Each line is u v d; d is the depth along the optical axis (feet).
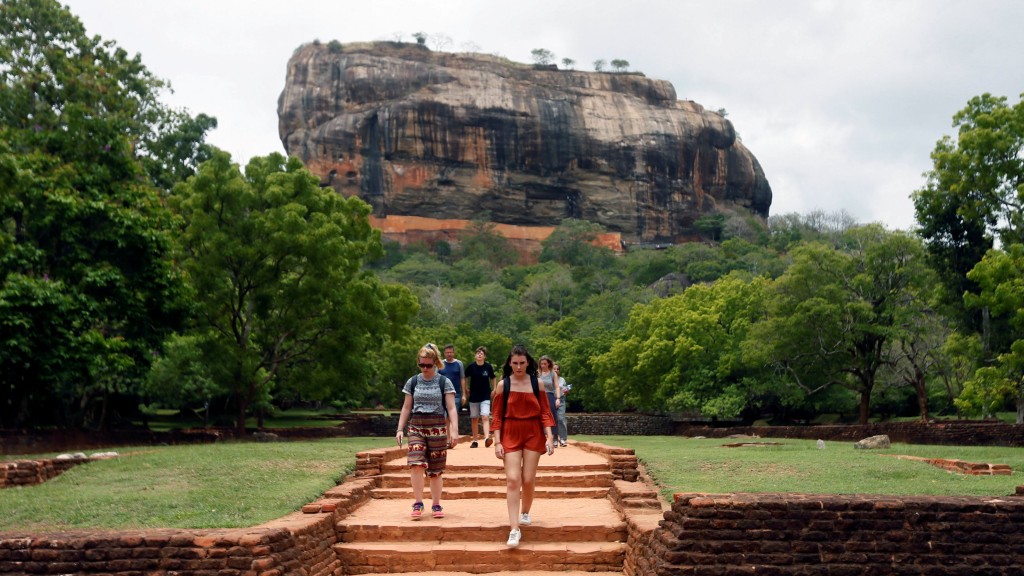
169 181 112.06
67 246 70.28
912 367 127.85
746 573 22.48
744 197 498.69
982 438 69.51
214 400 139.44
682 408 149.28
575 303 297.33
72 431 67.41
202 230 91.09
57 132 74.13
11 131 73.82
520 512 30.30
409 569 28.55
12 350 59.52
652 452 61.82
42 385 65.92
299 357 104.99
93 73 83.87
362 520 31.58
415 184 434.71
